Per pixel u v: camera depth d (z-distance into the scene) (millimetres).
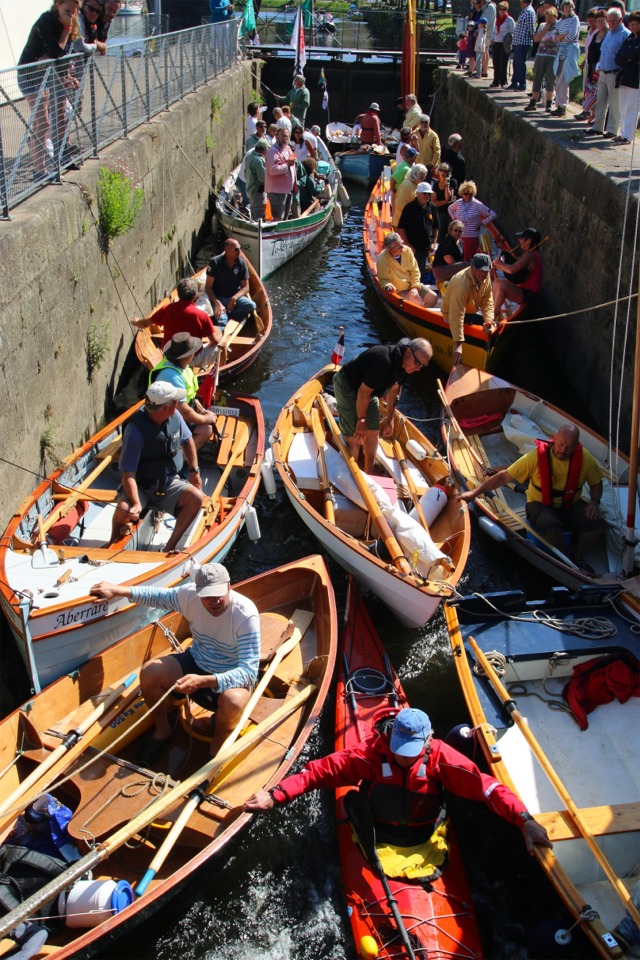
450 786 4898
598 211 10953
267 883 5273
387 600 6930
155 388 6418
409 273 12539
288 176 15984
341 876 5266
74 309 8789
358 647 6754
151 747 5469
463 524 7262
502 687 5637
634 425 6562
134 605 6316
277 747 5594
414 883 4836
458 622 6281
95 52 10203
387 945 4594
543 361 12664
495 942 4871
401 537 7004
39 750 5332
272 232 15109
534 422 9477
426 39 29625
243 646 5277
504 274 13156
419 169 13805
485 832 5570
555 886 4492
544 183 13750
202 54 18484
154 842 5039
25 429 7453
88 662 5809
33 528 6977
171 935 5004
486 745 5297
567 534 7492
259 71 26688
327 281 15828
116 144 11195
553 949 4562
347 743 5820
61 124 8938
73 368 8836
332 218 19266
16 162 7785
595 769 5715
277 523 8656
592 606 6590
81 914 4465
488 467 8805
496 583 7902
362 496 7691
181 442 7043
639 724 6012
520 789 5586
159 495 6984
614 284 10258
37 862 4668
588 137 13438
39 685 5992
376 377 7562
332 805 5754
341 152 24016
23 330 7316
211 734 5602
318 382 9945
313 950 4902
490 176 18328
